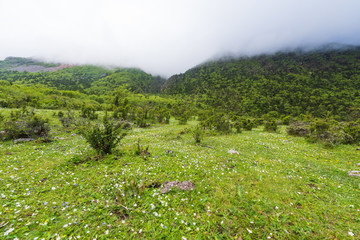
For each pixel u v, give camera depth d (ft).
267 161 31.96
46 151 32.40
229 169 25.90
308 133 61.00
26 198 15.28
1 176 19.47
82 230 12.10
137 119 97.40
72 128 62.85
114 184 18.94
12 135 42.55
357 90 415.03
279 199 17.84
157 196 16.78
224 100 456.86
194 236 12.19
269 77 621.31
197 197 17.12
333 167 29.89
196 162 28.09
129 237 11.73
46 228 11.83
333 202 17.81
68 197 15.93
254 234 12.84
